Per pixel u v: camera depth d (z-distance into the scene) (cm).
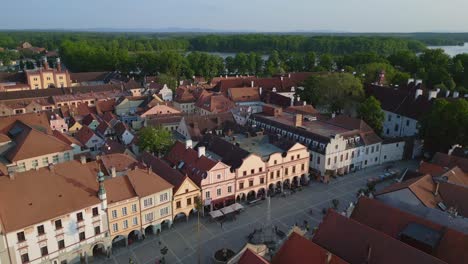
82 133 11988
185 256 6819
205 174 7919
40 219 5912
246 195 8738
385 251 4788
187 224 7819
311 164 10288
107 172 7700
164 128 11362
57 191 6359
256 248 5675
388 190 6675
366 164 10981
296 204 8712
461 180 7394
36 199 6119
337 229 5322
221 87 18025
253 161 8600
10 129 10325
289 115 12762
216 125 11844
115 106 15750
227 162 8919
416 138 11856
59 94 17688
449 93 14888
